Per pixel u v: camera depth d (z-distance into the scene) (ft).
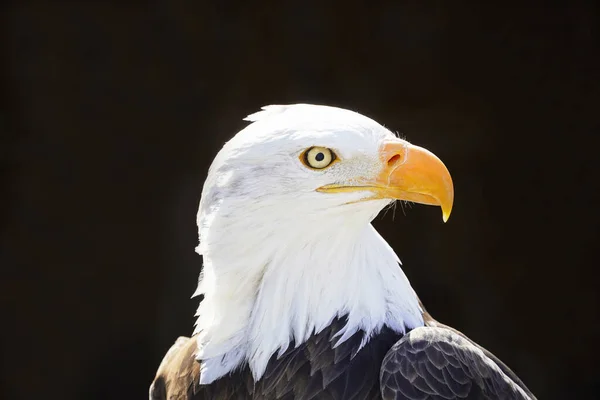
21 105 48.29
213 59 49.29
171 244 49.73
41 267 48.57
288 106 20.65
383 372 19.29
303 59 49.06
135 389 48.37
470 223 48.85
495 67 48.49
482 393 19.52
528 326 47.98
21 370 47.73
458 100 48.80
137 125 49.47
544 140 48.26
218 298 20.35
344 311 20.10
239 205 19.66
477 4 48.29
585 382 46.83
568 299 47.80
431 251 49.06
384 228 49.14
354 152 19.62
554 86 47.93
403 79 48.96
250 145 19.63
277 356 20.10
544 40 47.83
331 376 19.83
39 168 48.65
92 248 49.24
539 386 47.14
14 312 48.11
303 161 19.56
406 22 48.67
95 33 48.65
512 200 48.60
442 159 49.08
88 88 48.91
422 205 49.01
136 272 49.44
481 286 48.60
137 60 49.08
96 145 49.24
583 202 47.93
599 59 47.21
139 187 49.57
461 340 20.16
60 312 48.52
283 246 19.88
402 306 20.54
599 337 47.19
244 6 48.80
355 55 48.96
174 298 49.34
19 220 48.42
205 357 20.75
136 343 48.91
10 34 47.83
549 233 48.26
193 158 49.78
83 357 48.42
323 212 19.71
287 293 20.06
